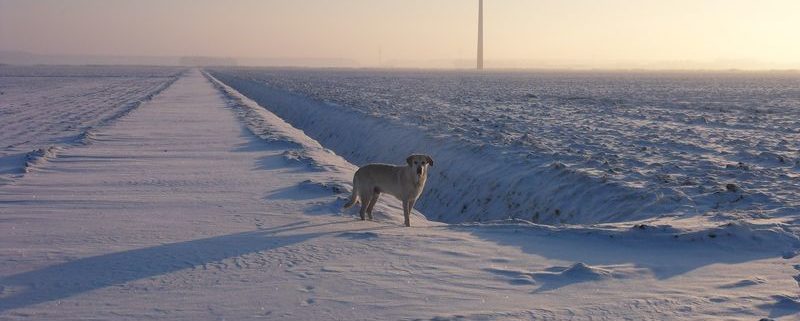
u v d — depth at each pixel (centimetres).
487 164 1884
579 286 723
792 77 17062
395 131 2788
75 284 736
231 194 1321
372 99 5247
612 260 830
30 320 624
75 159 1866
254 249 886
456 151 2142
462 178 1919
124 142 2309
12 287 726
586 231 952
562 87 9144
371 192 1102
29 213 1128
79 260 832
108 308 657
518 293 700
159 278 758
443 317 623
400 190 1066
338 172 1605
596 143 2272
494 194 1698
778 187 1349
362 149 2912
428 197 2016
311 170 1639
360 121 3294
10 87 8100
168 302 675
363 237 952
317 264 813
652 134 2594
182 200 1256
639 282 738
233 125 2953
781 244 874
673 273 773
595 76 18062
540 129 2825
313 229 1015
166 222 1061
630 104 4941
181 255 855
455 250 879
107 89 7550
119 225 1036
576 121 3300
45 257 845
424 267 798
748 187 1359
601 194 1371
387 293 701
